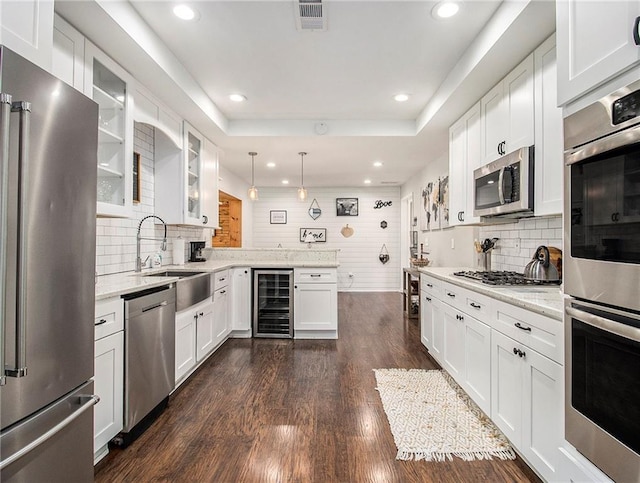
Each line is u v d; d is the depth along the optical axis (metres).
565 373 1.25
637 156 0.94
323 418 2.19
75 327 1.28
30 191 1.07
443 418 2.18
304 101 3.46
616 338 1.02
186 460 1.77
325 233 7.83
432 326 3.18
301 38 2.38
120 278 2.43
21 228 1.00
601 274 1.07
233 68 2.81
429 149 4.59
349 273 7.80
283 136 4.01
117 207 2.33
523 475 1.66
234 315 4.02
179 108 3.15
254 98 3.39
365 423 2.13
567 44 1.21
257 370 3.02
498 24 2.05
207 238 4.97
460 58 2.62
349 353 3.49
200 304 3.00
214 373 2.95
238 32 2.31
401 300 6.61
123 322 1.88
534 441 1.58
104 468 1.71
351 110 3.71
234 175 6.39
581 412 1.17
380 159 5.22
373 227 7.81
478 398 2.17
